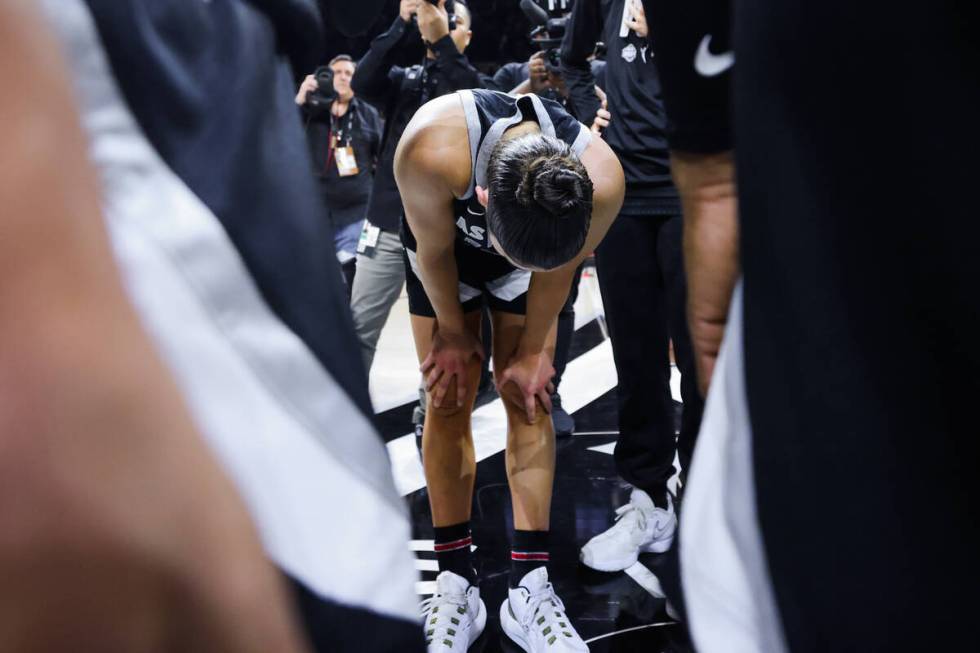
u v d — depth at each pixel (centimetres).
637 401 229
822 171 47
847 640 47
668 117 71
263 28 64
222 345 53
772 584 50
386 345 459
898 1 44
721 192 70
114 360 29
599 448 304
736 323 57
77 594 27
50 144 29
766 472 50
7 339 27
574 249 151
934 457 46
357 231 361
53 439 27
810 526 48
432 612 188
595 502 264
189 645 30
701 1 64
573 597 214
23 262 28
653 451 232
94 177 31
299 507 54
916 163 45
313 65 71
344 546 55
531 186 145
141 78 55
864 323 47
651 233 221
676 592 60
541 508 191
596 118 226
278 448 54
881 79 45
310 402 57
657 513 232
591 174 166
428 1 266
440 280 173
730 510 54
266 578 33
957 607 46
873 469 46
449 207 162
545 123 162
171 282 52
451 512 192
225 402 53
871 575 46
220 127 58
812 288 48
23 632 26
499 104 164
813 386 48
